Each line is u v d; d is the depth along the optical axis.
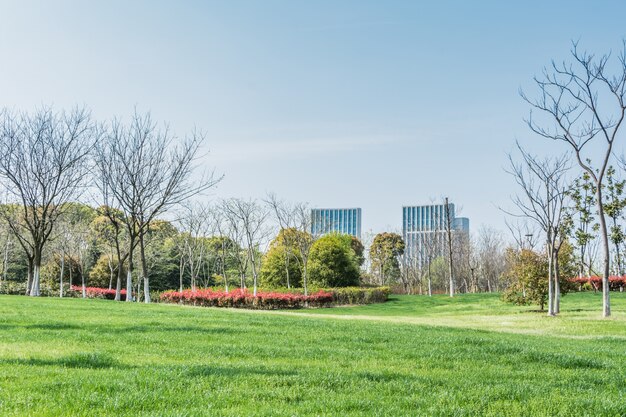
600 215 23.70
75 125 35.88
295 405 5.89
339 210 121.56
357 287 46.34
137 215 33.44
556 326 20.25
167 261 58.50
